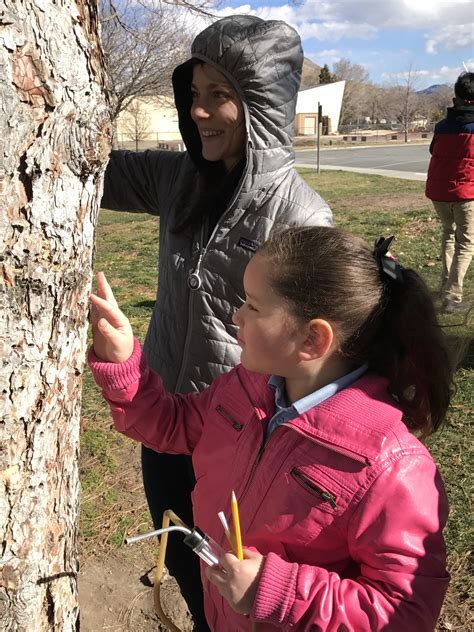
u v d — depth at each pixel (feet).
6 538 4.14
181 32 38.86
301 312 4.11
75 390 4.58
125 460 11.44
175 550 6.59
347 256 4.21
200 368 6.25
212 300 6.05
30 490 4.23
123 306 21.04
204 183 6.10
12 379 3.91
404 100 224.33
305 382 4.38
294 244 4.26
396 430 3.98
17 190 3.66
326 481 3.96
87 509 10.12
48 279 3.96
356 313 4.13
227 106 5.63
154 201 7.09
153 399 5.19
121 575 8.84
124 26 23.16
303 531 4.06
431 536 3.84
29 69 3.52
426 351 4.32
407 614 3.64
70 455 4.66
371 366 4.41
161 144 99.71
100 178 4.35
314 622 3.67
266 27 5.41
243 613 3.88
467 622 7.55
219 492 4.74
